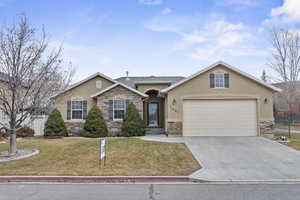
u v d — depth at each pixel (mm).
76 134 17984
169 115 15836
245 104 15805
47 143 13188
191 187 6496
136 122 16734
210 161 9320
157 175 7434
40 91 10641
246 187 6461
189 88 15914
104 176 7289
